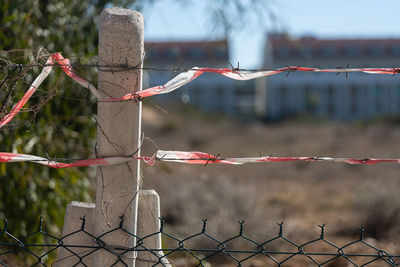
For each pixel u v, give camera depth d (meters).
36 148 5.85
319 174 18.56
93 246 2.96
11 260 5.59
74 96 6.15
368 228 9.02
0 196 5.59
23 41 5.74
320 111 66.81
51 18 6.22
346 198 13.32
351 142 35.38
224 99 70.25
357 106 66.81
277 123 60.16
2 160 2.93
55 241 5.88
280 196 13.91
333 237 8.81
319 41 67.44
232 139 41.28
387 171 18.95
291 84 66.69
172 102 53.41
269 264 6.62
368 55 66.81
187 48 56.66
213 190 10.75
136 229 3.04
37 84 3.06
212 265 6.75
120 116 2.86
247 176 18.52
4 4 5.73
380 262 6.57
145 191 3.24
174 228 8.16
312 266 6.45
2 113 3.45
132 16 2.88
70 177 6.22
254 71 3.03
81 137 6.39
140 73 2.90
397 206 9.10
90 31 6.66
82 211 3.15
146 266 3.18
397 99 66.31
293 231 8.72
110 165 2.88
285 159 3.08
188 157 3.03
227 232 7.89
